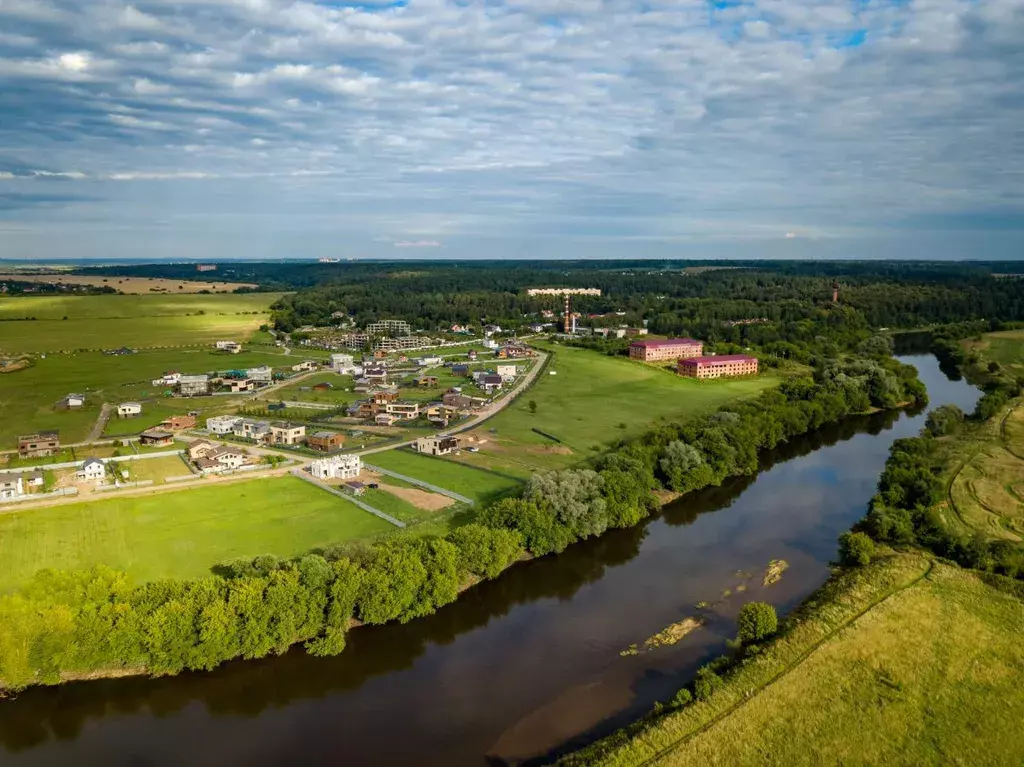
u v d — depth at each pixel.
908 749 86.69
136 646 104.81
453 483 183.00
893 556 140.50
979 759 85.25
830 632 111.62
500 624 124.69
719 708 94.19
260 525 152.38
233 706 102.94
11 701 102.25
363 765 90.25
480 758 91.19
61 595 109.06
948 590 124.50
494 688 106.00
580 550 154.50
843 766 83.88
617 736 91.50
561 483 159.12
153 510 160.50
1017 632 111.75
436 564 126.12
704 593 134.88
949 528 151.38
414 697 104.06
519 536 143.25
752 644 111.62
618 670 110.19
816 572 142.12
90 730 97.81
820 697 95.88
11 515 157.12
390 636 119.25
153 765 91.25
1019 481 178.62
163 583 113.50
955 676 100.50
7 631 100.44
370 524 153.62
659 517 173.88
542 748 92.75
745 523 169.25
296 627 112.12
